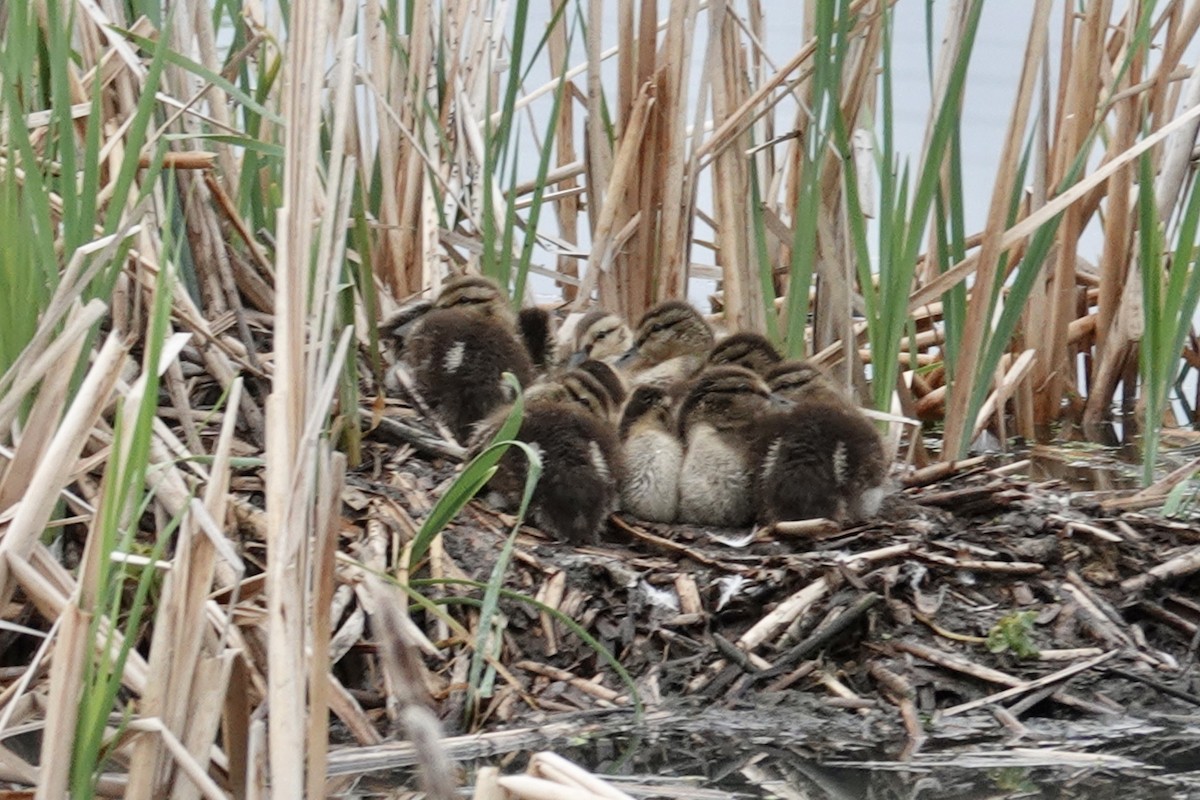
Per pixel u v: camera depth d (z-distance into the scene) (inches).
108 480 265.6
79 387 350.9
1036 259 529.0
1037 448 614.2
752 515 480.1
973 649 417.4
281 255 278.2
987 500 483.2
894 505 486.3
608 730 381.7
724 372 502.0
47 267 351.3
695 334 590.2
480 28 652.1
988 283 525.0
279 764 267.3
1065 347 648.4
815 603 420.8
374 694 388.5
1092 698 405.7
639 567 440.5
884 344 540.7
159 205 466.9
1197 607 436.1
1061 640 423.8
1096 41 616.7
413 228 640.4
